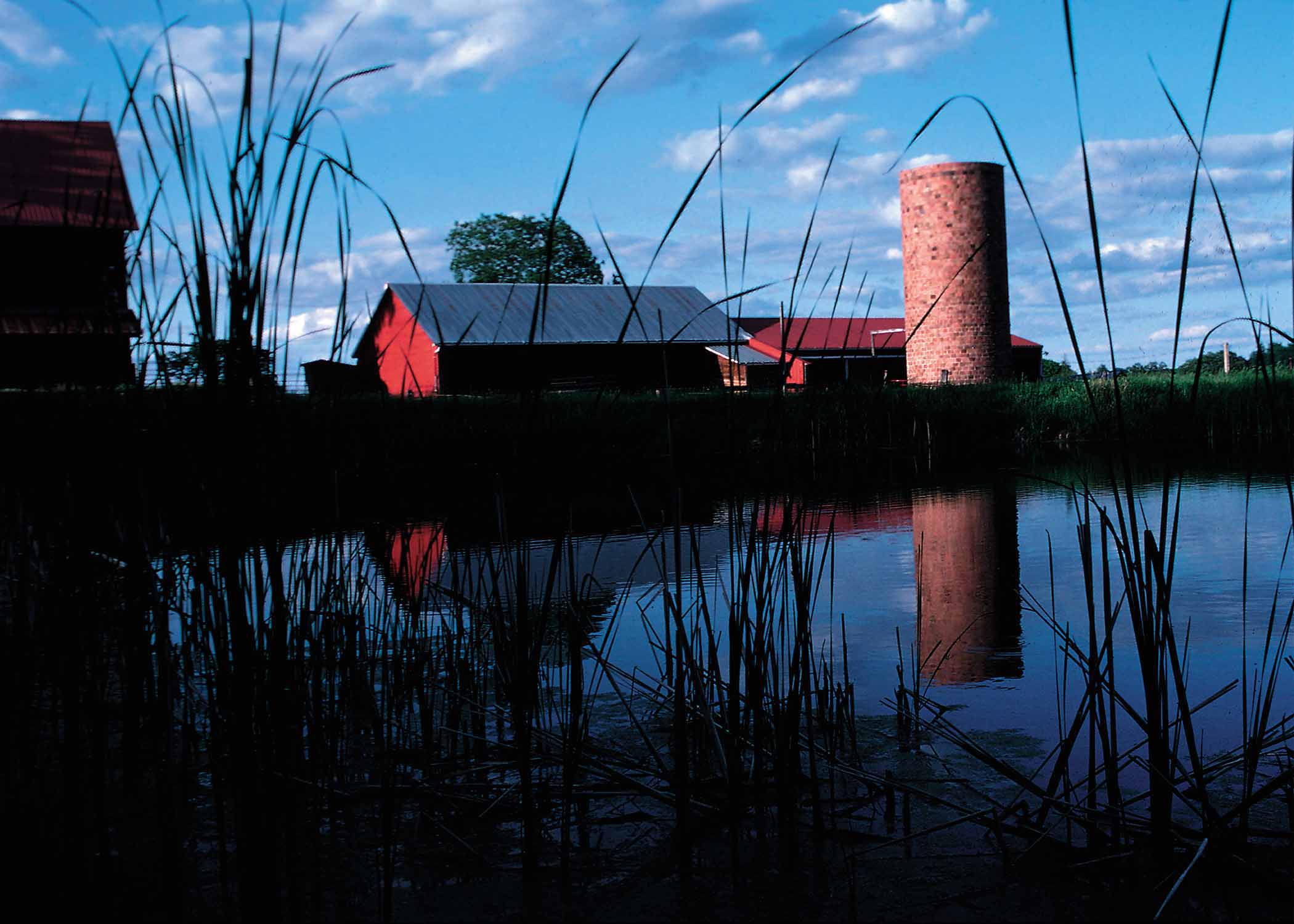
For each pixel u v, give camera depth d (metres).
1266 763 2.01
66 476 1.93
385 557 2.72
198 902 1.69
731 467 2.18
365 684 2.71
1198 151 1.50
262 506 1.68
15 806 1.91
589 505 8.23
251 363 1.52
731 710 2.15
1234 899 1.63
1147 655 1.70
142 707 2.33
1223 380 14.51
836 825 1.98
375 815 2.11
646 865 1.85
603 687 2.99
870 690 2.96
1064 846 1.84
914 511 7.51
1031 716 2.66
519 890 1.76
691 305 27.38
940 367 26.28
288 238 1.56
